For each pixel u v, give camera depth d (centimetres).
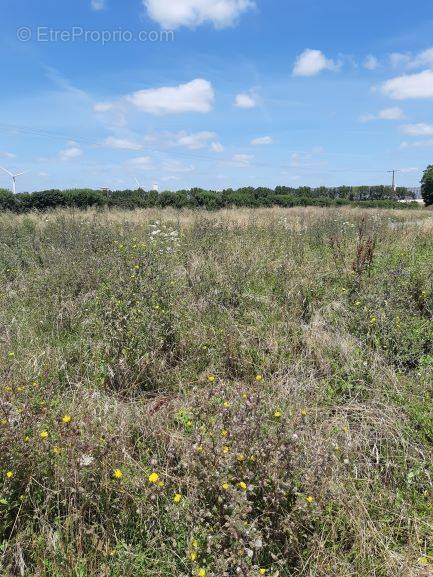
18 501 244
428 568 241
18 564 223
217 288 554
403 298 498
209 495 243
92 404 335
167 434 306
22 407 288
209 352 422
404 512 272
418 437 322
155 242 720
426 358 412
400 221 1353
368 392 374
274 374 396
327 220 1130
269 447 252
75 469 245
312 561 241
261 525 244
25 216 1455
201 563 222
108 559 232
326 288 556
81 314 497
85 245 764
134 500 246
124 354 389
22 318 495
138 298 448
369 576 237
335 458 283
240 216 1373
